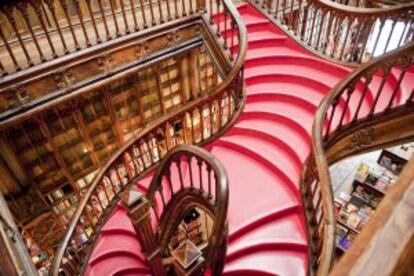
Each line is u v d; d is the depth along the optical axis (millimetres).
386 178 7117
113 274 5125
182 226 7246
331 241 3006
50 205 7441
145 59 6441
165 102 8469
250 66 6770
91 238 5285
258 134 5871
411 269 601
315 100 5812
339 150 4871
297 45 6754
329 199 3316
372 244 598
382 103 5059
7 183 6465
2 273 1885
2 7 4500
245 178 5426
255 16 7555
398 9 5188
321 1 6039
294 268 4328
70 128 6801
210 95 5547
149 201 4535
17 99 5344
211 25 6680
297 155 5230
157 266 5148
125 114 7699
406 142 4504
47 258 8109
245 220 4734
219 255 4000
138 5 7270
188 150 4203
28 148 6473
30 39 6184
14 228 3273
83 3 6887
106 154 7895
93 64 5887
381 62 4066
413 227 601
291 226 4750
